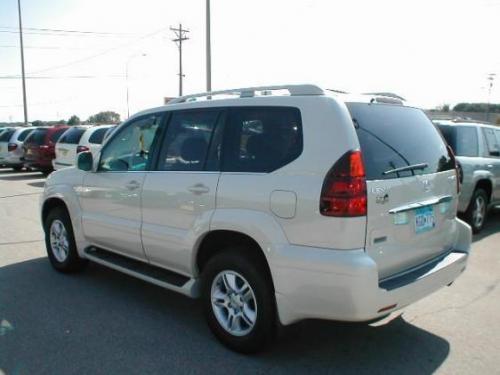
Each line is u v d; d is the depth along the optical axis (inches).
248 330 147.9
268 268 143.8
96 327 170.6
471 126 317.7
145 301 196.2
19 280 222.1
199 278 166.7
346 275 124.3
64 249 230.8
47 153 701.3
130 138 194.4
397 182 138.1
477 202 311.7
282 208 134.8
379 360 147.6
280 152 140.3
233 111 157.6
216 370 140.9
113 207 196.2
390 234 135.6
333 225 126.3
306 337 162.9
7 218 382.0
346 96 143.3
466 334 166.2
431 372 140.7
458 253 165.0
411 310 187.2
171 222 169.2
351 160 126.9
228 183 149.3
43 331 167.0
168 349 154.0
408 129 155.1
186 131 171.8
